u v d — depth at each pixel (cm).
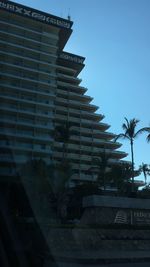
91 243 2511
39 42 10344
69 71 11819
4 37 9994
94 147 10650
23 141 8688
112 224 2814
